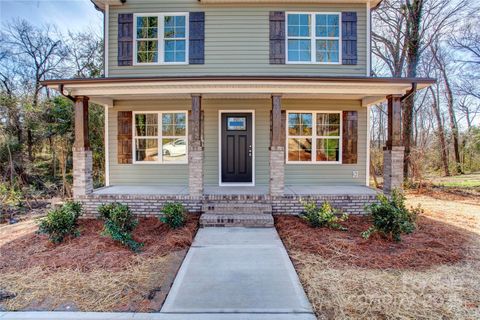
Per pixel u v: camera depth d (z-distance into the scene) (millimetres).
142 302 3105
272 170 6500
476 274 3750
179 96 7547
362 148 8383
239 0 7957
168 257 4293
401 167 6543
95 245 4660
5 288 3402
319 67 8094
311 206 5914
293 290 3346
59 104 11938
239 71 8086
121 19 8133
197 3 8117
